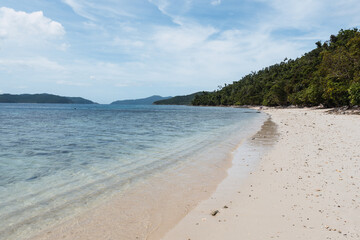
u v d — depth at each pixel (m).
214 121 37.66
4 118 45.19
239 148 13.91
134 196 6.82
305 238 4.34
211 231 4.82
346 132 17.77
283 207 5.71
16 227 5.07
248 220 5.19
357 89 37.50
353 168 8.51
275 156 11.39
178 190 7.26
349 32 94.25
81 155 12.43
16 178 8.57
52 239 4.61
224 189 7.28
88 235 4.76
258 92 155.38
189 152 13.02
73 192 7.15
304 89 80.00
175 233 4.80
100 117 50.12
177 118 46.62
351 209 5.38
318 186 6.96
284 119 37.81
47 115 57.06
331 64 50.25
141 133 21.81
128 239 4.61
